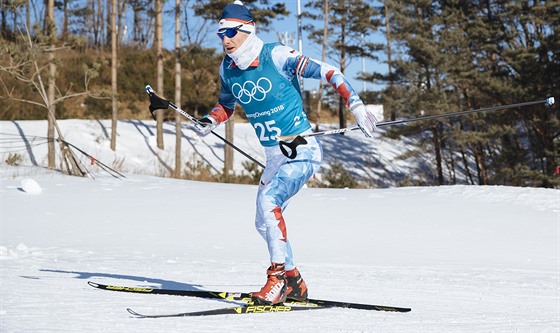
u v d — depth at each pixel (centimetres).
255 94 489
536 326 472
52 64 2291
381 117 5100
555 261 1091
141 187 1909
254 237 1294
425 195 1773
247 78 489
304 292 508
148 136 3716
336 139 4697
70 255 970
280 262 488
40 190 1761
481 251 1175
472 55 4141
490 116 3975
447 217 1496
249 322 429
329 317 460
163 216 1505
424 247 1207
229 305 489
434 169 4531
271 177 493
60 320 411
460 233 1341
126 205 1638
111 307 468
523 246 1222
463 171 4675
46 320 409
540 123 3603
